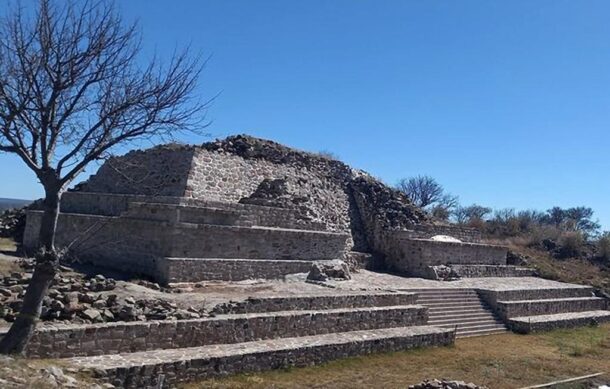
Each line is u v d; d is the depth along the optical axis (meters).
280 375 13.41
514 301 25.80
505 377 15.41
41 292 10.20
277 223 21.47
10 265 16.17
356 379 13.86
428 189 65.38
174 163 22.95
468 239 33.16
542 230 48.03
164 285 16.67
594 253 43.47
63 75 9.89
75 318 12.21
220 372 12.58
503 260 34.19
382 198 31.23
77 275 16.39
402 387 13.52
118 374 10.87
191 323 13.31
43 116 9.95
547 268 37.72
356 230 29.91
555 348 20.67
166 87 10.48
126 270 18.34
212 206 19.36
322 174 30.05
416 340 17.92
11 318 11.75
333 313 16.73
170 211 17.80
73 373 10.26
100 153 10.17
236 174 24.22
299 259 21.25
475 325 22.80
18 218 25.83
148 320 12.95
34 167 10.18
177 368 11.79
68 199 23.62
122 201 21.33
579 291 32.06
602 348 21.20
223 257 18.66
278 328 15.16
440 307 22.75
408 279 26.14
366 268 27.92
